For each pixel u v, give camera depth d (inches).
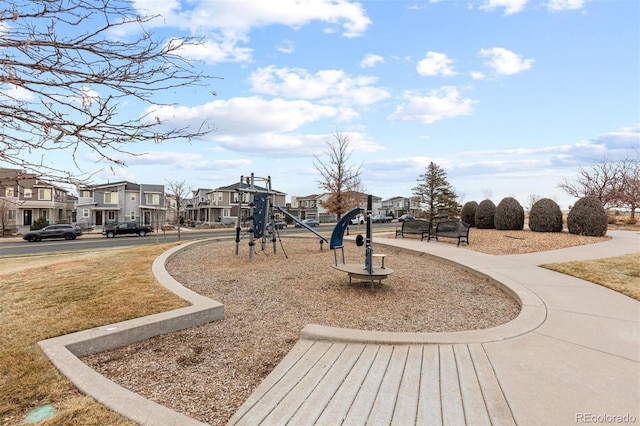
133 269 279.4
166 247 436.1
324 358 125.2
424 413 90.7
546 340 137.3
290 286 246.5
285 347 141.3
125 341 142.1
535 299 193.9
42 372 110.5
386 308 195.6
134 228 1132.5
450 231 459.2
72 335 136.1
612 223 794.2
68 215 1699.1
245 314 183.6
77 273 271.4
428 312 188.5
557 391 100.0
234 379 115.9
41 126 67.9
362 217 1892.2
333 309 193.5
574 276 250.5
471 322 172.7
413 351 128.5
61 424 85.7
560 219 518.9
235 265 331.9
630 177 790.5
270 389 105.4
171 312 162.7
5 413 91.0
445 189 829.2
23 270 306.5
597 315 167.3
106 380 105.7
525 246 405.1
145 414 89.0
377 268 253.9
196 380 115.2
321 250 440.8
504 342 135.0
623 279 236.1
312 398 99.7
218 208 1895.9
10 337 139.1
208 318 169.8
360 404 95.8
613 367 114.7
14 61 62.0
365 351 129.8
